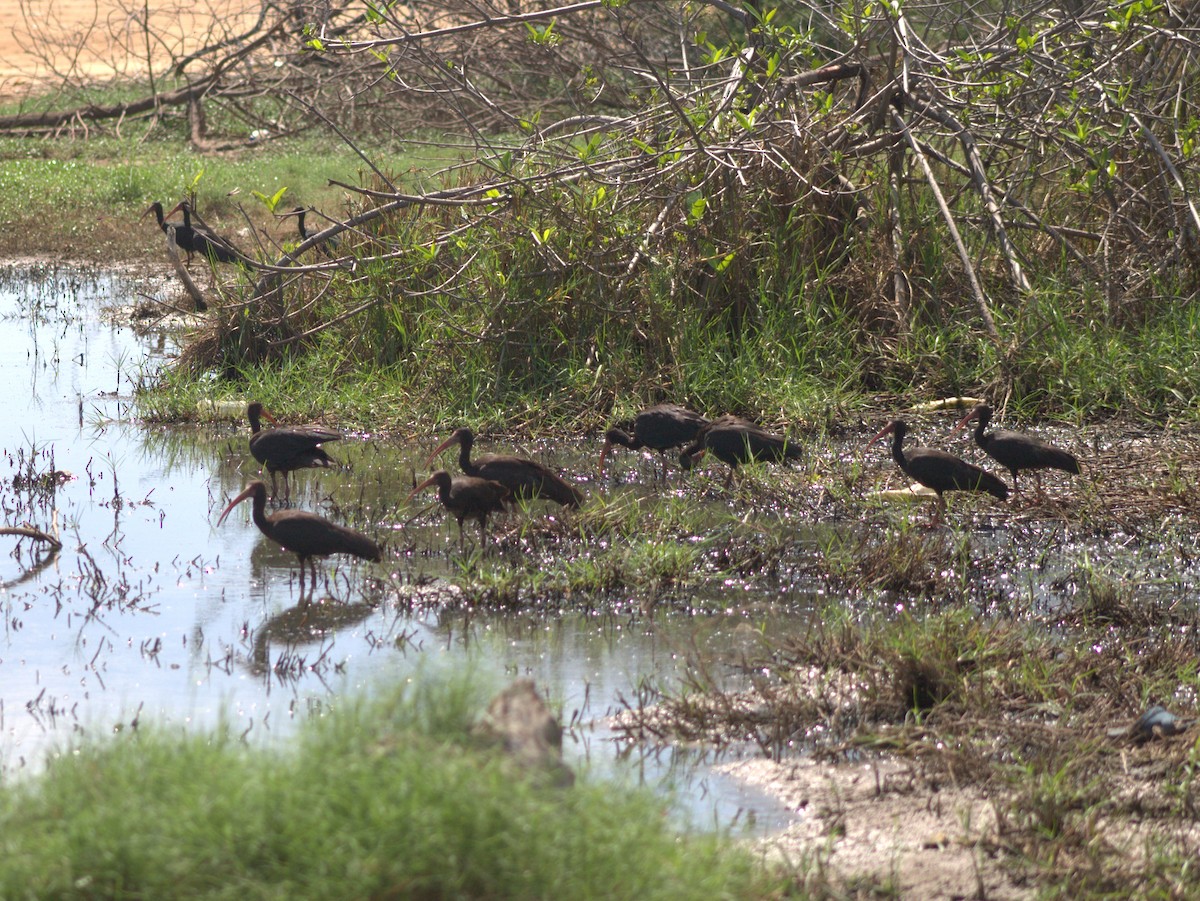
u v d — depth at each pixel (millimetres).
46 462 25062
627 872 9500
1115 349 27922
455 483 20406
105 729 13992
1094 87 30359
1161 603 18125
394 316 29766
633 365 28344
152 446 26531
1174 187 31328
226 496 23406
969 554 19984
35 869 9133
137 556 20312
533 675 15930
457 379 28359
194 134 62219
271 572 19703
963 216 31703
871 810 12641
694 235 29688
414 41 30594
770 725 14500
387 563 19953
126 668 16016
